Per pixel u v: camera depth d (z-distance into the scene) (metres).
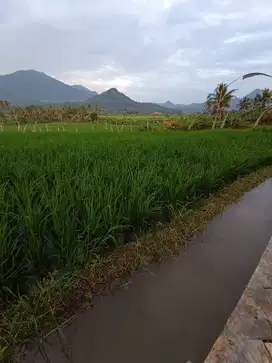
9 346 2.33
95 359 2.36
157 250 3.99
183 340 2.52
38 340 2.51
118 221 3.90
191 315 2.83
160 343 2.50
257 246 4.41
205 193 6.54
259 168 10.32
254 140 15.76
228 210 6.11
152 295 3.16
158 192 5.09
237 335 2.49
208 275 3.57
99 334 2.61
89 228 3.60
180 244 4.35
